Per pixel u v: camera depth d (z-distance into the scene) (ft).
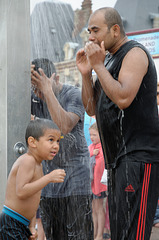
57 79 9.84
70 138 9.51
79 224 9.59
